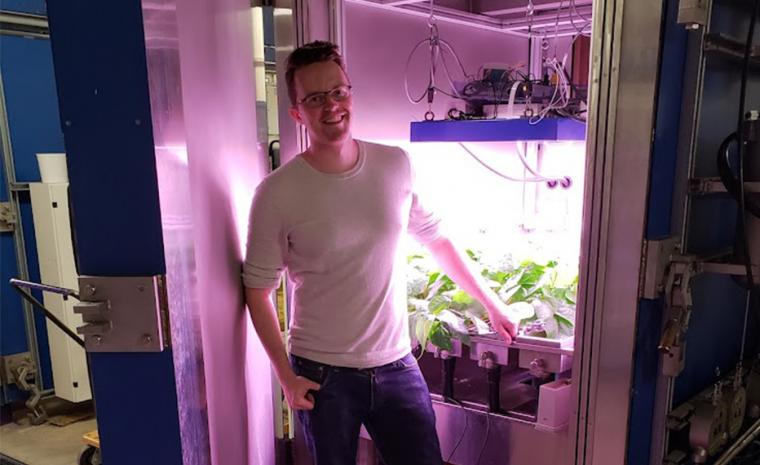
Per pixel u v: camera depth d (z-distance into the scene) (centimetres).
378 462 193
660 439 137
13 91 301
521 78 204
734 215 161
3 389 314
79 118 99
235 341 146
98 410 109
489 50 269
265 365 180
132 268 103
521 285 171
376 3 209
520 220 256
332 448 133
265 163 181
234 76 153
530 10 209
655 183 121
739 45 133
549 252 195
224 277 139
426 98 245
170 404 107
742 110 121
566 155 244
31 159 312
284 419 190
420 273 183
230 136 148
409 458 142
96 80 97
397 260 141
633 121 118
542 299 165
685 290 124
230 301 143
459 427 167
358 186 132
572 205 246
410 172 143
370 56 221
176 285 107
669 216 130
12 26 297
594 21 120
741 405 152
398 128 236
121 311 103
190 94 120
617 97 119
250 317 152
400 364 143
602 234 125
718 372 165
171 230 105
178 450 109
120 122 98
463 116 198
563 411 146
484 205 263
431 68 221
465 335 159
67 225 293
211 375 129
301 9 167
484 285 158
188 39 119
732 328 172
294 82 133
